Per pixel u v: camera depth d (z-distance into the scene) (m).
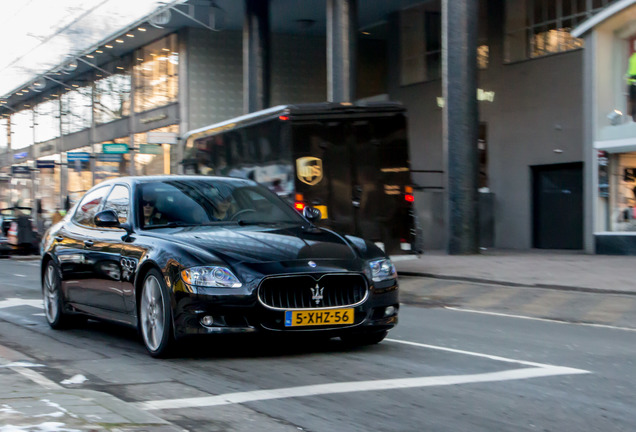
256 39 29.47
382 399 5.27
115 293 7.50
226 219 7.64
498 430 4.53
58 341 8.05
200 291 6.37
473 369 6.36
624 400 5.30
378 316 6.87
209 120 35.09
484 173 25.33
